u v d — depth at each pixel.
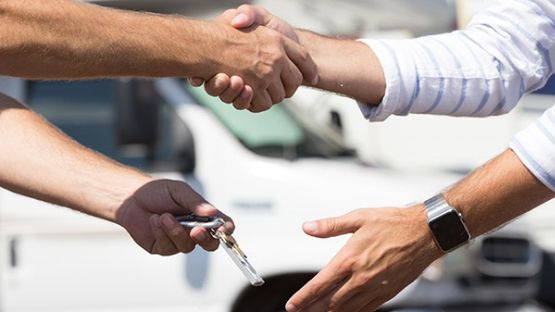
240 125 5.41
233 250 2.57
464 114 3.01
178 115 5.32
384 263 2.65
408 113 2.97
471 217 2.67
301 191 5.23
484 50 2.99
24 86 5.56
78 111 5.60
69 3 2.50
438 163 6.23
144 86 5.18
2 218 5.12
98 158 2.88
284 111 5.63
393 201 5.22
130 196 2.77
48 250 5.13
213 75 2.69
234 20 2.71
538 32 2.96
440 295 5.48
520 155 2.64
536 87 3.04
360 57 2.92
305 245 5.21
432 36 3.04
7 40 2.42
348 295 2.66
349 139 5.96
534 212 5.74
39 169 2.84
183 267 5.19
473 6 5.68
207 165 5.25
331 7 5.94
